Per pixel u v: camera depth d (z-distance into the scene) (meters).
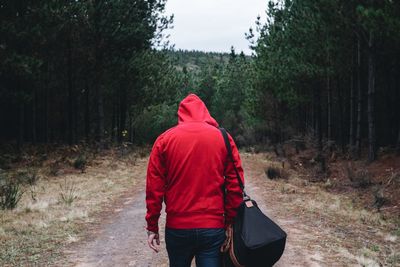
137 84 28.23
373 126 15.60
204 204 2.63
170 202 2.66
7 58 15.38
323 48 18.50
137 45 23.72
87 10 20.75
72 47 22.91
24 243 6.60
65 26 20.23
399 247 6.95
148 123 37.66
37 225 7.69
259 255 2.57
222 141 2.70
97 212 9.27
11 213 8.66
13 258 5.88
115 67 23.27
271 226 2.65
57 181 13.55
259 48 30.70
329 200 11.20
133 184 13.88
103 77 24.50
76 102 28.64
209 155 2.64
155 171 2.66
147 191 2.69
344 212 9.54
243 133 40.44
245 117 43.53
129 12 22.47
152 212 2.69
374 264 5.55
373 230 8.10
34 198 10.28
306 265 5.45
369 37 15.49
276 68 24.66
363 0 13.80
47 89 25.75
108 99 30.73
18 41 16.78
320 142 22.42
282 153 25.77
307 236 7.01
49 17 16.98
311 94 24.06
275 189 12.80
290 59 22.39
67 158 18.12
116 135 29.20
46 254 6.12
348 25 15.15
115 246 6.58
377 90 20.81
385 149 16.59
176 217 2.64
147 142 36.81
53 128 30.34
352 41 18.09
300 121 31.36
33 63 16.47
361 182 13.09
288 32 22.16
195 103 2.81
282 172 16.23
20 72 16.19
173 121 41.53
